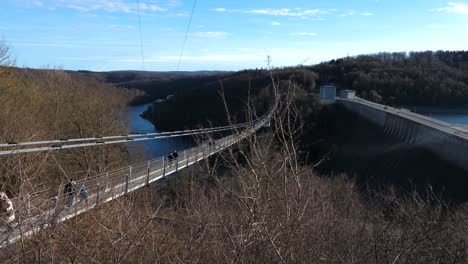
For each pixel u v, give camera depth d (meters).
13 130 19.22
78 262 4.86
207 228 5.68
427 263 6.71
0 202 5.88
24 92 27.69
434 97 123.12
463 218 10.20
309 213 5.25
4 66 25.27
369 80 135.12
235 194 4.91
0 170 6.54
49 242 4.73
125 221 5.60
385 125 74.31
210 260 5.43
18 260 4.64
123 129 34.53
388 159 54.59
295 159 4.88
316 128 59.41
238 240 4.82
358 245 6.12
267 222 4.91
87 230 5.22
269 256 4.85
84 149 17.64
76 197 5.78
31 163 9.57
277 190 5.01
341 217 8.08
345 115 77.38
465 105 119.50
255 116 6.21
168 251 5.46
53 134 25.88
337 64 157.25
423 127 58.69
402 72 139.50
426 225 7.04
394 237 6.75
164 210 7.14
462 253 7.04
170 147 46.22
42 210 5.11
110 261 4.86
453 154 47.28
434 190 41.53
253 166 4.88
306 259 5.30
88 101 31.62
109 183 10.08
